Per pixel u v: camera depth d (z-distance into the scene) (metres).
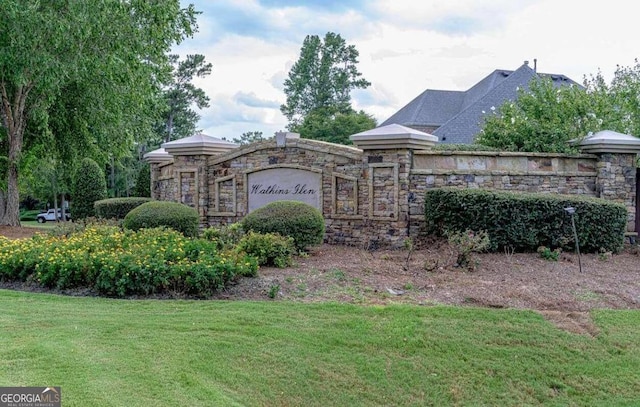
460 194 8.98
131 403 3.81
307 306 6.05
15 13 12.82
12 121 15.92
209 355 4.73
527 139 12.72
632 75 15.44
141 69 16.11
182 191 12.80
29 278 7.38
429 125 35.56
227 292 6.66
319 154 11.05
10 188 16.14
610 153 10.70
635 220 10.95
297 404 4.26
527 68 28.22
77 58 13.95
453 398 4.48
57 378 4.10
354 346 5.07
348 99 48.03
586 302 6.45
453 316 5.75
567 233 8.92
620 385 4.74
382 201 10.18
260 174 11.77
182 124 43.06
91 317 5.69
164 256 7.10
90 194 20.48
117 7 14.14
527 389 4.64
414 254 8.91
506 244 8.81
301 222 8.84
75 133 17.81
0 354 4.53
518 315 5.84
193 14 18.11
